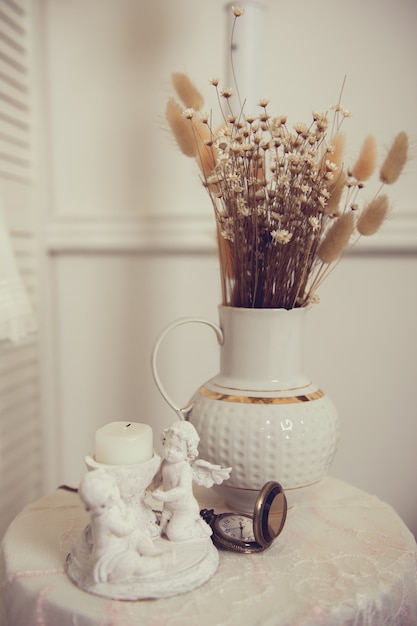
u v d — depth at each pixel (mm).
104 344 1317
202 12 1187
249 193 729
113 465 595
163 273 1261
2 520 1160
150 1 1213
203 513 739
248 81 1016
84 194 1294
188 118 704
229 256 779
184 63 1207
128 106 1248
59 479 1371
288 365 758
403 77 1112
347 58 1130
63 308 1330
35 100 1242
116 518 562
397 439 1194
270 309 731
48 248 1294
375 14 1111
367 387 1193
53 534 714
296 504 823
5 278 855
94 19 1247
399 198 1114
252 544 670
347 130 1141
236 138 715
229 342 770
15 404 1211
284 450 714
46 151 1290
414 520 1206
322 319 1193
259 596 579
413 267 1139
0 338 842
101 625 534
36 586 589
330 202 720
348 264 1164
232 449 724
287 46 1153
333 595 585
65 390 1354
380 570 639
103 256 1292
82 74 1266
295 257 731
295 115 1163
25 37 1209
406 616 629
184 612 546
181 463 648
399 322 1160
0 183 1118
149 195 1256
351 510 808
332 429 757
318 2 1131
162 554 592
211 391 773
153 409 1305
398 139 755
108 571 564
